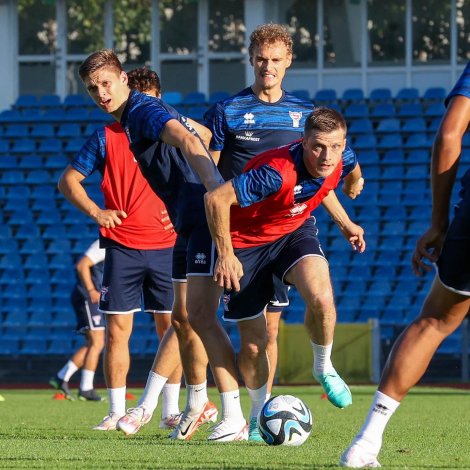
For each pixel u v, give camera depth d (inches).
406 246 2755.9
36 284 2864.2
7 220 3011.8
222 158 976.3
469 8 3154.5
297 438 822.5
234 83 3304.6
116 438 949.2
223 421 878.4
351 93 3093.0
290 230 845.8
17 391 2225.6
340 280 2709.2
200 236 849.5
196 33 3324.3
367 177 2906.0
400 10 3186.5
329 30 3223.4
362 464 637.3
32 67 3395.7
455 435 989.2
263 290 853.2
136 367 2591.0
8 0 3376.0
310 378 2281.0
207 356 894.4
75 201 1056.8
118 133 1071.6
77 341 2691.9
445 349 2437.3
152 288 1088.2
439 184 607.8
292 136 961.5
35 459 725.9
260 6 3243.1
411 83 3179.1
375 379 2272.4
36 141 3169.3
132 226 1066.7
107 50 850.8
